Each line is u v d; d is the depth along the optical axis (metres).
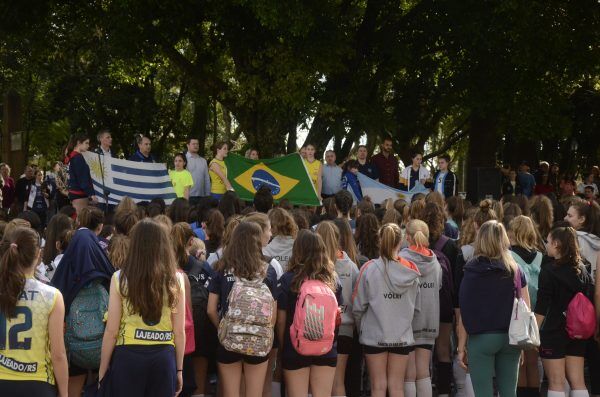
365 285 7.43
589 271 7.96
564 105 22.39
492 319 6.86
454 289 8.34
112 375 5.67
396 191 16.53
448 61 24.14
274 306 6.60
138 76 29.30
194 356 7.21
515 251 7.96
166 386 5.72
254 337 6.44
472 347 6.98
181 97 34.16
